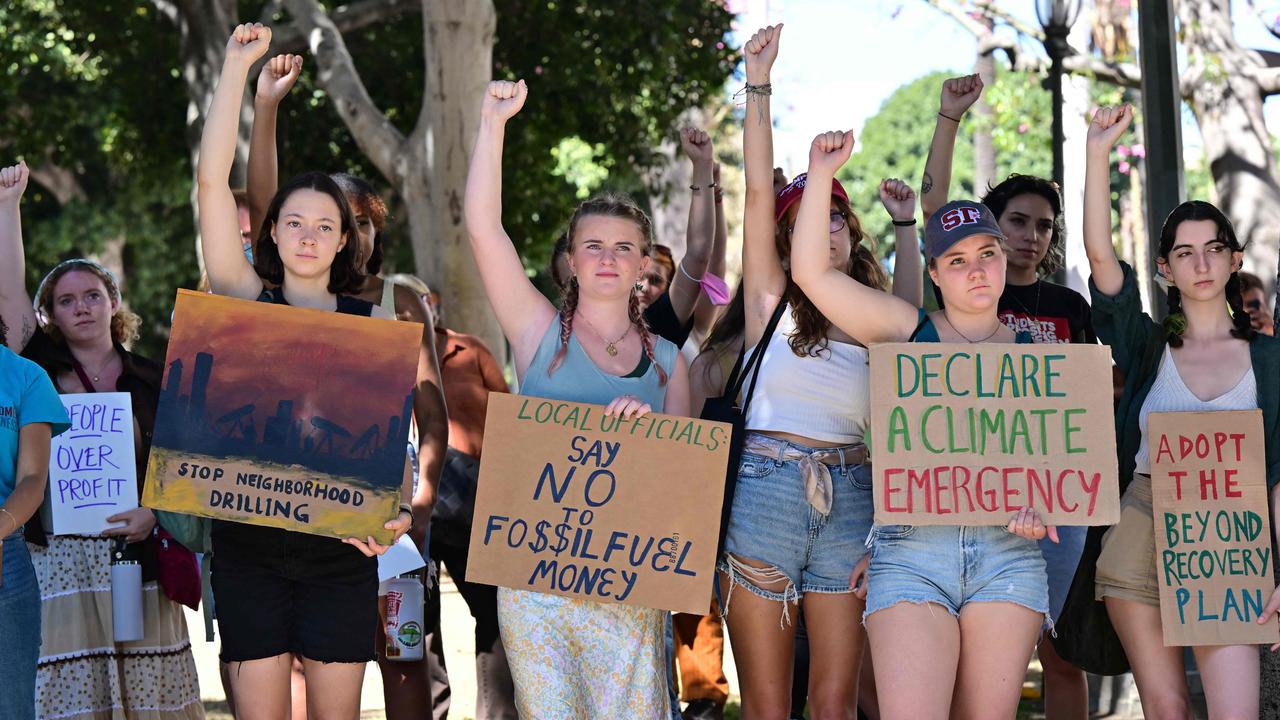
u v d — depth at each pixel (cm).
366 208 546
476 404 638
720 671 653
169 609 578
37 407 468
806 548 479
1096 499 450
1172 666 475
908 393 456
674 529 460
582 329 483
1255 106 1426
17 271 556
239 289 480
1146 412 486
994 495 450
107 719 563
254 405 460
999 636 445
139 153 1941
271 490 456
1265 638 459
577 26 1720
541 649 459
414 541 540
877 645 446
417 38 1817
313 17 1552
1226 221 477
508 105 473
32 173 2717
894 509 449
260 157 541
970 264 462
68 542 560
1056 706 579
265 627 460
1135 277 504
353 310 484
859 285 471
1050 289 586
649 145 1873
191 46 1644
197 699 595
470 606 639
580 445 464
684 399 492
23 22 1884
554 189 1862
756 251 499
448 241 1390
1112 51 1872
